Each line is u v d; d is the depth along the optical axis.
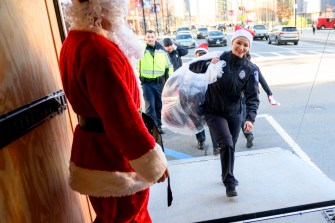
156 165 1.16
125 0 1.24
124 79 1.19
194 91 2.85
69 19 1.23
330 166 3.48
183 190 2.82
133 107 1.15
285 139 4.43
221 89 2.59
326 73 8.85
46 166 1.37
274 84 8.12
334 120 5.06
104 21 1.23
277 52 14.41
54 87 1.51
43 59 1.42
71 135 1.70
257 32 22.23
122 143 1.13
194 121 2.98
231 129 2.77
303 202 2.49
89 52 1.13
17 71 1.18
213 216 2.39
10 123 1.09
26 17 1.30
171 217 2.42
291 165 3.20
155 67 4.62
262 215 2.40
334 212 2.35
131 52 1.29
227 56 2.63
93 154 1.26
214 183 2.93
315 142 4.21
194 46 19.81
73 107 1.29
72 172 1.30
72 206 1.61
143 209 1.50
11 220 1.10
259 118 5.48
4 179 1.08
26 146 1.22
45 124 1.39
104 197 1.33
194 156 4.14
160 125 5.04
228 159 2.60
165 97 3.01
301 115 5.46
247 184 2.86
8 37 1.15
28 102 1.25
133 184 1.32
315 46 10.90
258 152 3.60
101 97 1.11
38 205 1.28
